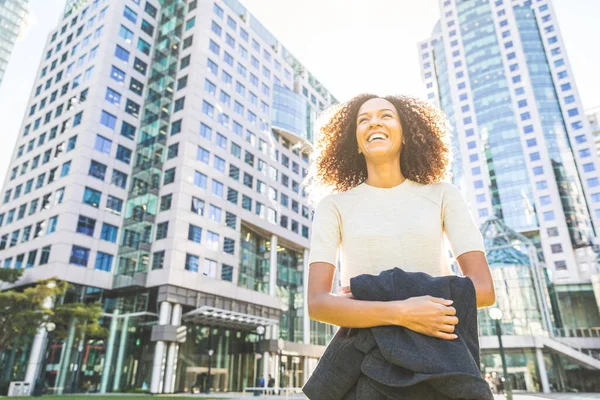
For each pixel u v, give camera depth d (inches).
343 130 76.8
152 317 1256.8
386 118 62.9
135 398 924.6
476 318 41.5
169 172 1437.0
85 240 1304.1
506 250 1793.8
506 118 2556.6
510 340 1566.2
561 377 1558.8
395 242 52.7
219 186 1528.1
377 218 55.4
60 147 1487.5
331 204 59.9
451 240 53.7
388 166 61.2
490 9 2933.1
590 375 1549.0
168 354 1197.7
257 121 1839.3
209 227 1427.2
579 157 2389.3
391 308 39.9
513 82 2635.3
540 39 2731.3
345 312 42.7
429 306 38.7
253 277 1584.6
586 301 2009.1
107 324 1262.3
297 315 1760.6
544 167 2347.4
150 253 1321.4
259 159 1774.1
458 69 2893.7
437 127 75.5
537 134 2437.3
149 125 1574.8
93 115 1448.1
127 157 1515.7
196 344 1327.5
